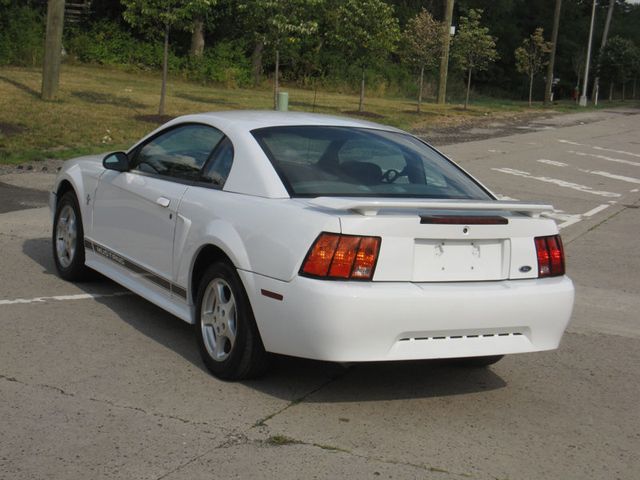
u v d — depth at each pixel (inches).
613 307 310.7
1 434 167.8
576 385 221.1
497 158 806.5
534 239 199.5
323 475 157.6
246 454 164.9
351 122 237.5
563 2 3312.0
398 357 183.2
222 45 1562.5
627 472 168.9
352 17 1078.4
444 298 183.5
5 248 334.6
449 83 2073.1
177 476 154.0
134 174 249.1
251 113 237.5
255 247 192.1
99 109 860.0
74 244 282.2
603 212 545.3
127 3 837.2
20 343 223.3
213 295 207.9
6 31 1322.6
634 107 2057.1
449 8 1497.3
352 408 193.5
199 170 224.5
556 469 168.1
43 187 483.8
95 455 160.9
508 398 208.1
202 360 211.8
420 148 234.2
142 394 193.2
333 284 178.9
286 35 930.7
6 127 676.1
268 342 189.9
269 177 202.4
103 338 231.8
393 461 166.2
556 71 3260.3
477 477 161.6
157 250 230.8
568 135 1122.0
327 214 183.6
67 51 1509.6
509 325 192.1
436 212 191.0
